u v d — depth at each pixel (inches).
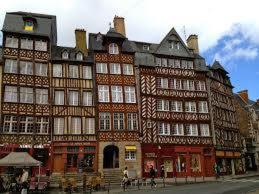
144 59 1240.8
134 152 1128.8
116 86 1164.5
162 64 1279.5
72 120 1083.3
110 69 1175.0
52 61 1111.6
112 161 1136.8
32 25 1124.5
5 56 1056.2
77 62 1141.1
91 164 1072.2
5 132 996.6
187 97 1278.3
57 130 1059.3
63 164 1037.8
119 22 1309.1
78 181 970.1
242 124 1695.4
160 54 1277.1
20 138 1008.2
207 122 1286.9
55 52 1149.7
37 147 1021.2
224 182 935.7
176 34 1339.8
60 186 828.6
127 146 1115.9
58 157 1043.9
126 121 1138.0
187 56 1325.0
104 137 1096.8
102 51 1182.3
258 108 1861.5
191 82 1309.1
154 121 1189.1
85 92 1126.4
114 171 1060.5
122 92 1163.3
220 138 1355.8
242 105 1726.1
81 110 1098.1
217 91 1428.4
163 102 1234.0
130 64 1209.4
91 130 1096.2
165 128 1211.2
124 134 1123.3
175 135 1213.1
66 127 1066.1
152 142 1164.5
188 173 1198.9
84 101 1115.9
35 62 1089.4
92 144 1079.0
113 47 1206.9
